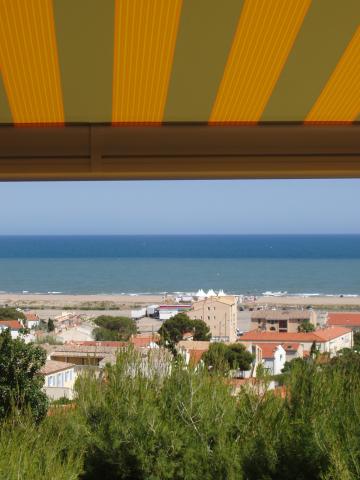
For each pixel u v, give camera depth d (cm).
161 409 251
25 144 309
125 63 231
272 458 227
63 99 268
